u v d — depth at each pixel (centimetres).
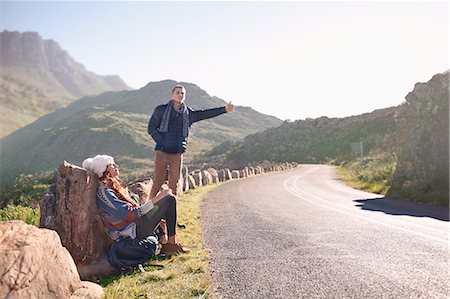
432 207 1004
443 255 472
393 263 440
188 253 512
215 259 481
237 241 588
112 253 443
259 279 393
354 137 10362
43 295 285
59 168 446
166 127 596
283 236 615
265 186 1956
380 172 1975
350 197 1327
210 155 14738
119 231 459
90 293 329
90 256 437
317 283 375
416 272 403
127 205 464
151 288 371
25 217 877
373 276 393
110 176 472
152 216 490
